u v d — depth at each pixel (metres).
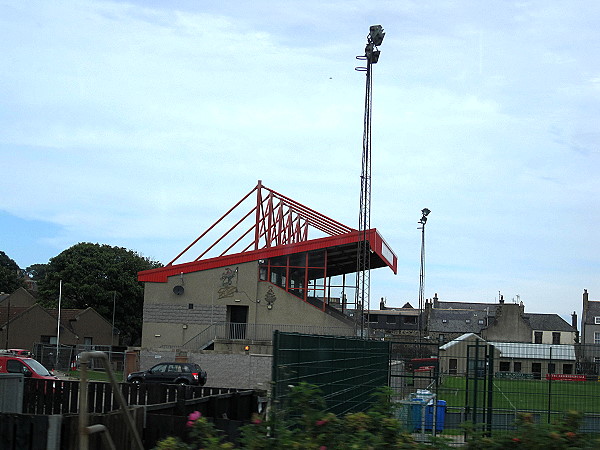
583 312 94.38
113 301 76.94
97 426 6.00
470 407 15.70
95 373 46.97
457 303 120.69
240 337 49.22
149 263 85.88
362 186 36.19
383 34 35.03
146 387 15.19
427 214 58.00
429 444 6.39
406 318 104.62
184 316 50.22
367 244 48.72
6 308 72.75
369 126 36.00
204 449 6.40
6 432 7.59
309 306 49.72
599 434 7.71
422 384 21.91
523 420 6.62
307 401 6.65
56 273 77.56
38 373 29.31
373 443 6.16
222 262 50.38
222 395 12.09
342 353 13.23
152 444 8.81
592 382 16.41
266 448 6.24
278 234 53.66
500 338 85.44
